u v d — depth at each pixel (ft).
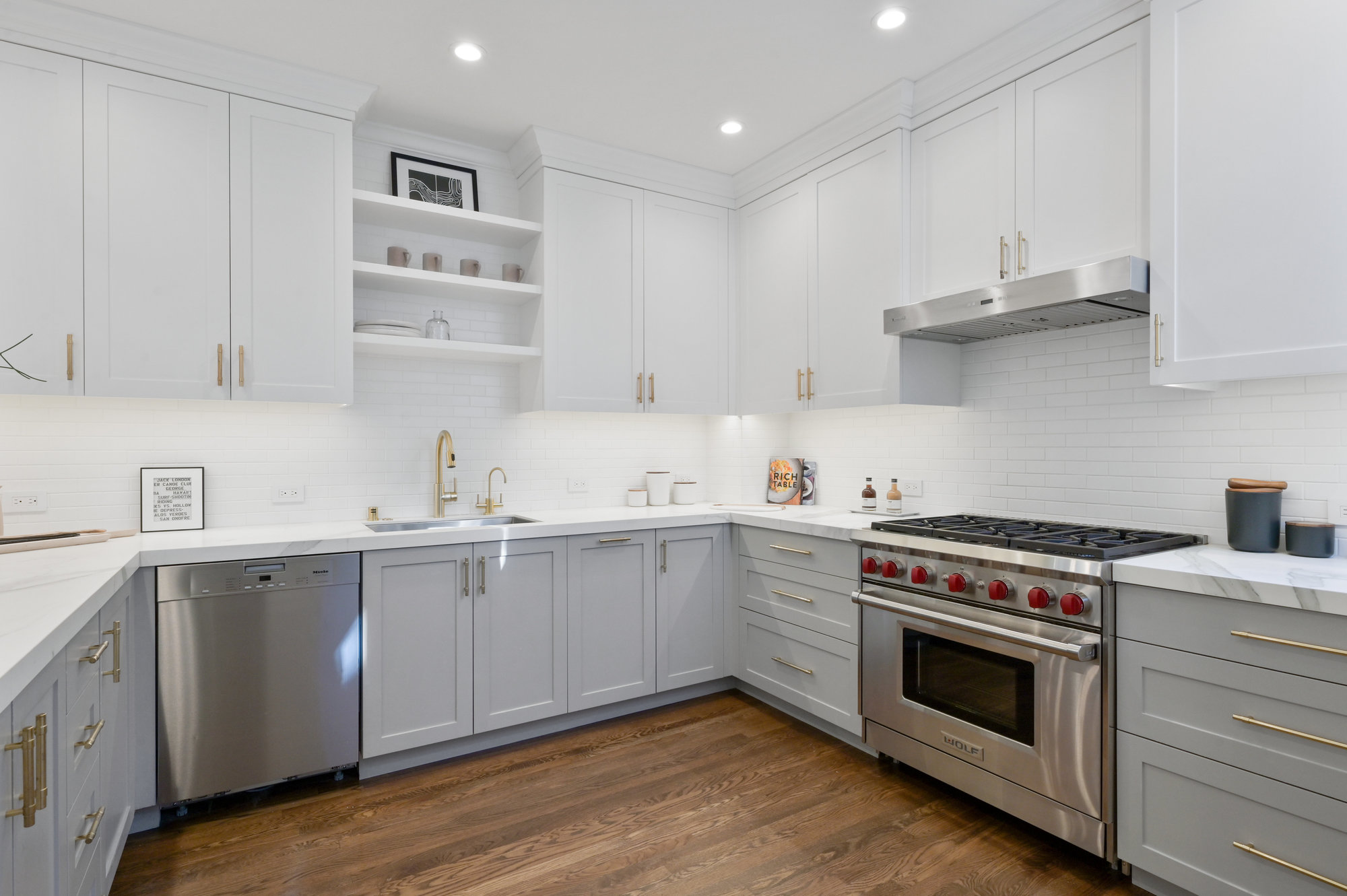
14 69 7.21
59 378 7.36
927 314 8.34
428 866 6.51
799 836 7.00
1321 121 5.55
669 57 8.37
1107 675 6.14
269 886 6.19
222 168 8.19
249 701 7.48
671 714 10.26
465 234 10.72
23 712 3.69
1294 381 6.66
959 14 7.55
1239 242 6.01
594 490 12.06
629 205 11.18
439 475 10.34
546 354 10.41
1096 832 6.23
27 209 7.25
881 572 8.29
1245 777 5.29
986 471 9.43
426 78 8.80
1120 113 7.09
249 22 7.57
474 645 8.79
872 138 9.55
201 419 9.01
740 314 12.14
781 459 12.45
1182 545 6.88
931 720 7.73
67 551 6.91
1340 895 4.84
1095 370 8.24
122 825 6.27
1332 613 4.81
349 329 8.91
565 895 6.09
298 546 7.69
